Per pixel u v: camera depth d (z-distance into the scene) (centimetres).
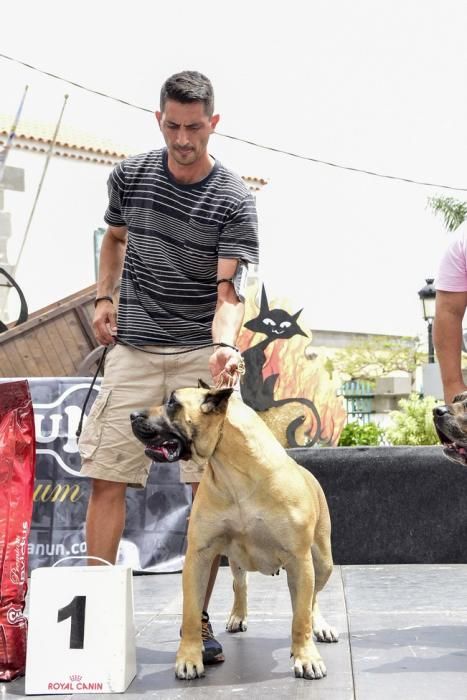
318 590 375
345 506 618
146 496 601
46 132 1986
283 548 323
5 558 335
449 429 378
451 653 350
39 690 307
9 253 1900
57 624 313
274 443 327
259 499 318
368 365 2655
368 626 404
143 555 592
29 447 346
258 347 891
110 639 310
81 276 2022
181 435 320
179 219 373
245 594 399
